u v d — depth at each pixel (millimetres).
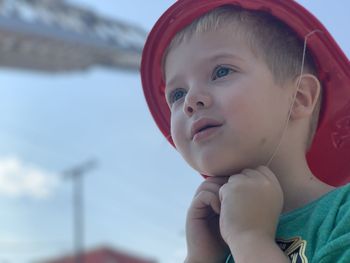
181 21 604
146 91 678
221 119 531
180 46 588
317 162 621
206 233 577
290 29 597
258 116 537
